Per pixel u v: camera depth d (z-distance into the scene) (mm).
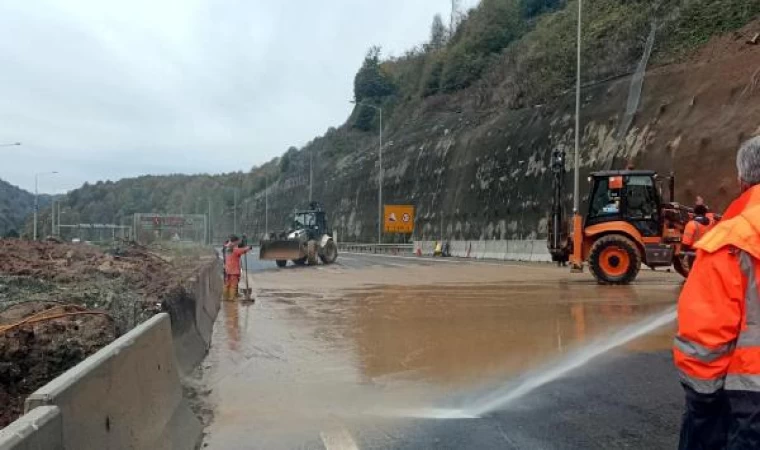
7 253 11516
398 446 5422
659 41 34469
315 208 35375
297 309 14461
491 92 53625
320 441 5594
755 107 24750
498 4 65812
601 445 5359
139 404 4602
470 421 6074
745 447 2930
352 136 89000
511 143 44250
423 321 12094
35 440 2795
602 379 7438
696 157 26250
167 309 8234
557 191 19875
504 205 43125
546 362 8375
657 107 30625
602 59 39438
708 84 28141
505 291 17391
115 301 8016
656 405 6398
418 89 75875
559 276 22953
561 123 39000
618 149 32156
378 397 6961
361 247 60469
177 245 26375
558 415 6180
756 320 2938
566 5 55344
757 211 3010
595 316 12148
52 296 7953
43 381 6000
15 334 6254
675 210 17984
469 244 43781
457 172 51656
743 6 30656
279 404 6758
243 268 30328
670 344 9289
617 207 18250
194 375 8094
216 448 5461
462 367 8242
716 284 2967
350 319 12648
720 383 3023
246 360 9000
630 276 18047
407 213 55281
